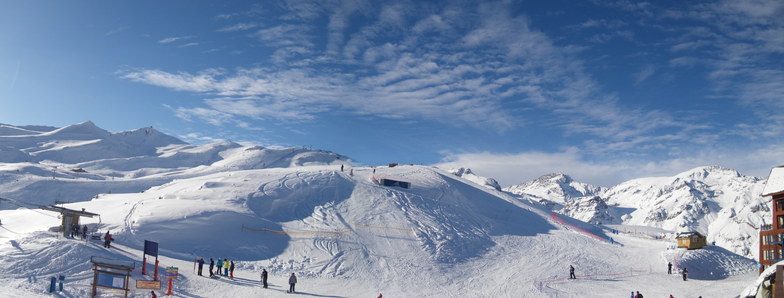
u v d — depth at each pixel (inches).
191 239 2395.4
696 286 2415.1
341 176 3750.0
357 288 2102.6
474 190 4308.6
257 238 2566.4
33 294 1408.7
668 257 2908.5
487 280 2386.8
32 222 2384.4
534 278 2437.3
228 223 2628.0
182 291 1669.5
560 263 2736.2
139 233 2342.5
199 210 2699.3
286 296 1786.4
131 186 5979.3
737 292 2206.0
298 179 3518.7
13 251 1708.9
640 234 4279.0
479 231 3191.4
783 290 952.9
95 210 2716.5
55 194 5241.1
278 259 2378.2
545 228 3587.6
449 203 3631.9
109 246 1993.1
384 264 2460.6
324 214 3011.8
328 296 1887.3
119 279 1556.3
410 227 2972.4
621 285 2402.8
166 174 7165.4
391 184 3720.5
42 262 1669.5
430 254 2667.3
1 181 5275.6
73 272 1657.2
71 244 1829.5
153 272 1791.3
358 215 3053.6
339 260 2420.0
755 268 2893.7
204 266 2116.1
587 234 3590.1
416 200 3486.7
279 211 2992.1
